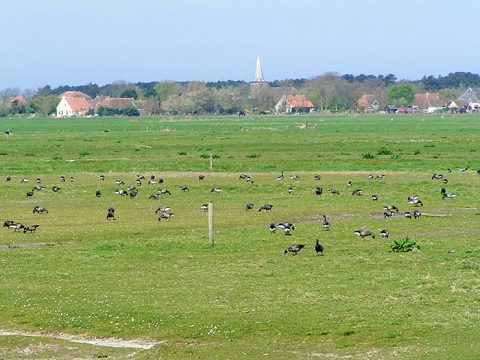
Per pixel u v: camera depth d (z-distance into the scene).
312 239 61.06
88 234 64.44
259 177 99.25
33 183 94.75
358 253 55.62
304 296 44.78
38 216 73.19
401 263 52.12
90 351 37.53
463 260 52.50
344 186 90.44
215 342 38.16
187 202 80.88
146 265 53.03
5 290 46.84
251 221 69.94
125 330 40.19
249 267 51.91
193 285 47.69
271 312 42.03
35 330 40.66
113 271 51.47
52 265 53.22
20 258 55.28
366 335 38.59
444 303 42.97
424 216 71.31
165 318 41.47
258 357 35.81
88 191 88.38
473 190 86.81
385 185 90.75
